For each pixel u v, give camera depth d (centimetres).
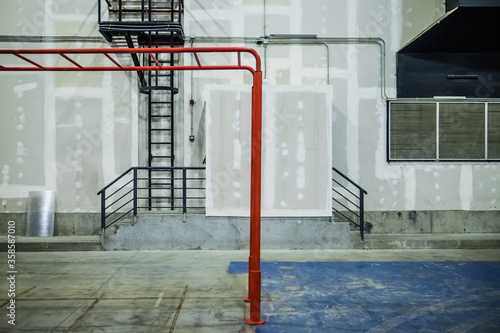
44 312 414
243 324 381
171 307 429
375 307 429
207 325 379
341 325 380
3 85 822
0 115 823
